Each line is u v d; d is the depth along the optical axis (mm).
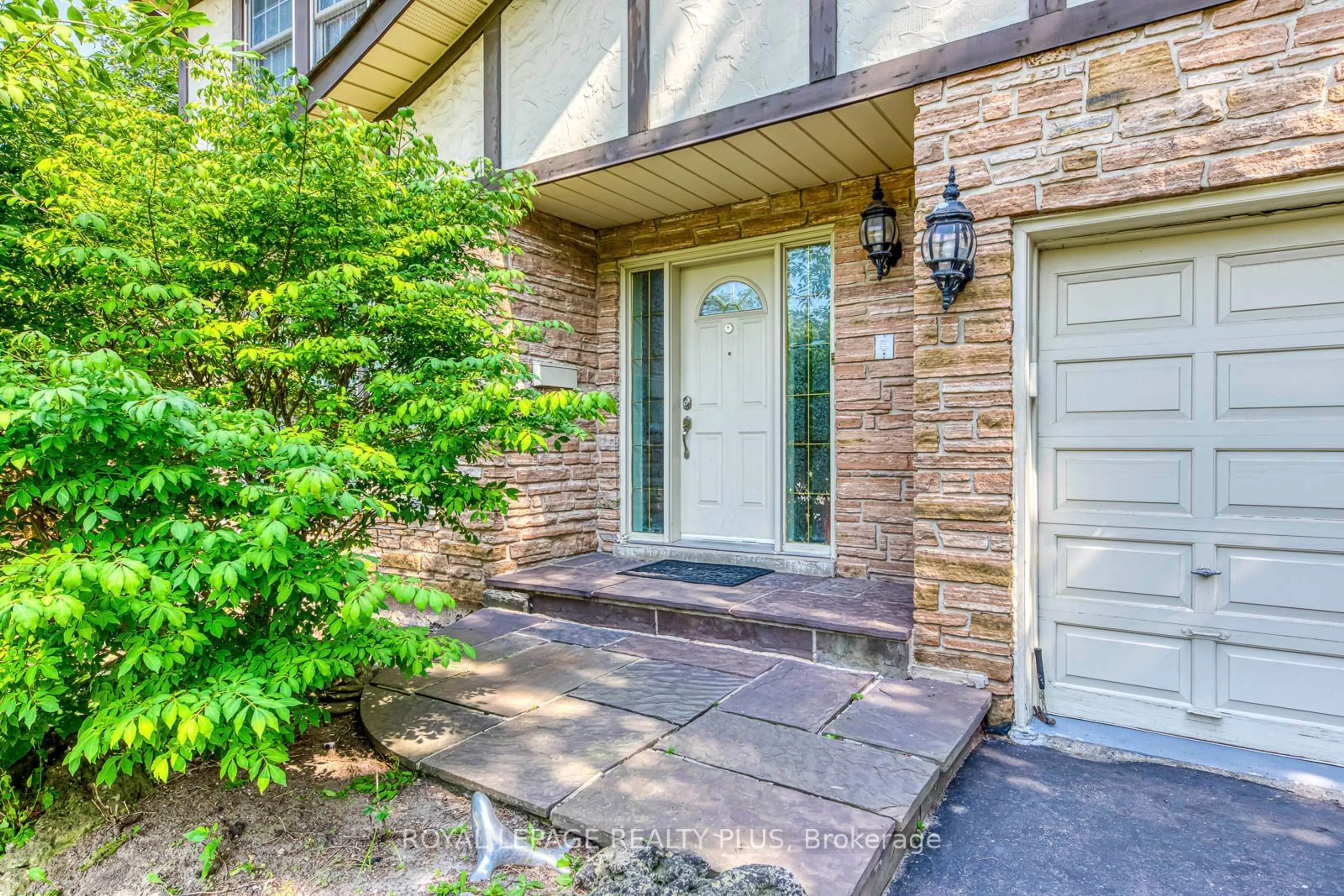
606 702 2658
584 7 3680
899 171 3703
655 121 3467
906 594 3523
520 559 4266
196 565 1693
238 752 1728
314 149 2494
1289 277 2381
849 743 2293
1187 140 2354
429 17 3959
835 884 1601
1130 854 1951
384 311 2438
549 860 1803
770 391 4258
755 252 4281
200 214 2289
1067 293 2730
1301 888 1799
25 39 1899
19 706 1758
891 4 2857
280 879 1793
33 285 2201
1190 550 2547
